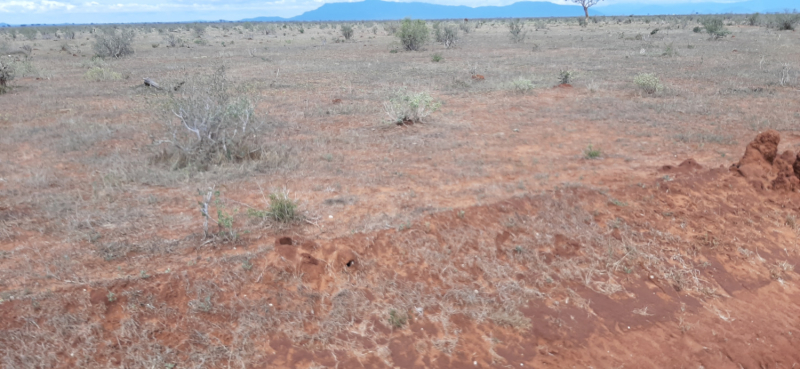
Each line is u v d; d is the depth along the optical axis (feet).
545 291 17.84
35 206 22.08
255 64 87.71
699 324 16.97
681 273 19.20
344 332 15.29
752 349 16.02
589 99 50.60
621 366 15.05
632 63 80.74
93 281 15.71
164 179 25.80
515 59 90.58
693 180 24.86
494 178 26.78
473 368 14.44
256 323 15.10
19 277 15.96
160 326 14.70
